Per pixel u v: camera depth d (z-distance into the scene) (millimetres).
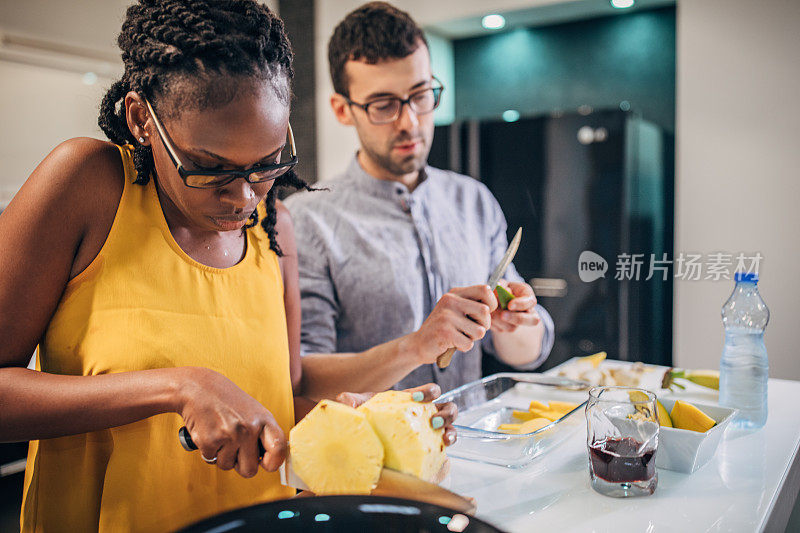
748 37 2428
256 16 731
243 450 664
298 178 968
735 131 2482
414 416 740
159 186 836
